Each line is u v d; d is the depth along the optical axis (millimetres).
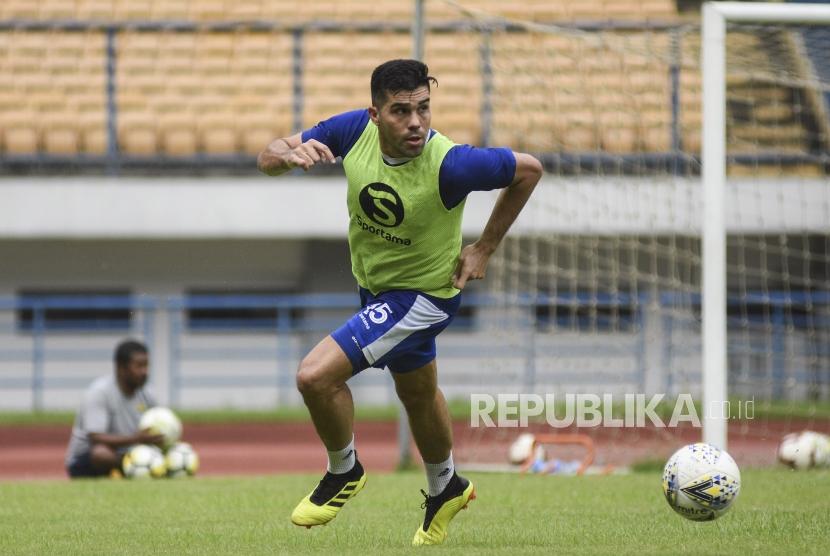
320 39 58250
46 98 56062
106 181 51031
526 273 50875
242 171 54406
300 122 54281
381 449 43375
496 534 16188
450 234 14320
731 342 52219
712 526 16609
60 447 45906
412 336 14422
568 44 51250
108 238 51406
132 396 30797
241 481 26484
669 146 49594
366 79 57188
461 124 54750
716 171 25609
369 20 59469
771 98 52781
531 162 14062
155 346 53062
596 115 45031
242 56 58062
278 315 54281
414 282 14406
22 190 50875
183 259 53844
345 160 14297
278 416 47594
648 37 44938
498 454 37500
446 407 15234
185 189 50969
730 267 49719
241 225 50875
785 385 47344
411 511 19609
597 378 50375
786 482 24531
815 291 51500
